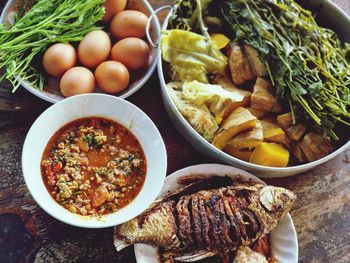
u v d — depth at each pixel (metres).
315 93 0.44
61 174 0.41
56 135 0.42
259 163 0.44
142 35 0.47
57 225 0.43
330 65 0.46
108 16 0.47
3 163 0.44
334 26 0.50
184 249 0.42
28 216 0.42
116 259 0.43
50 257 0.42
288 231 0.43
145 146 0.42
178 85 0.46
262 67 0.45
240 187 0.43
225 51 0.48
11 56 0.44
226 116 0.45
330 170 0.48
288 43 0.45
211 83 0.47
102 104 0.42
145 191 0.41
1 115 0.45
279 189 0.42
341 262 0.45
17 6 0.46
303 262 0.45
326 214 0.47
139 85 0.45
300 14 0.48
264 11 0.46
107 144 0.43
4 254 0.41
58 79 0.46
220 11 0.48
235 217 0.41
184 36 0.45
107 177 0.42
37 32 0.44
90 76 0.44
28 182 0.38
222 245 0.41
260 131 0.43
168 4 0.52
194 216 0.41
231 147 0.44
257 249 0.43
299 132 0.45
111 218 0.40
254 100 0.45
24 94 0.46
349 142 0.43
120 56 0.45
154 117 0.47
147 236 0.40
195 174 0.43
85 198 0.41
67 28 0.45
